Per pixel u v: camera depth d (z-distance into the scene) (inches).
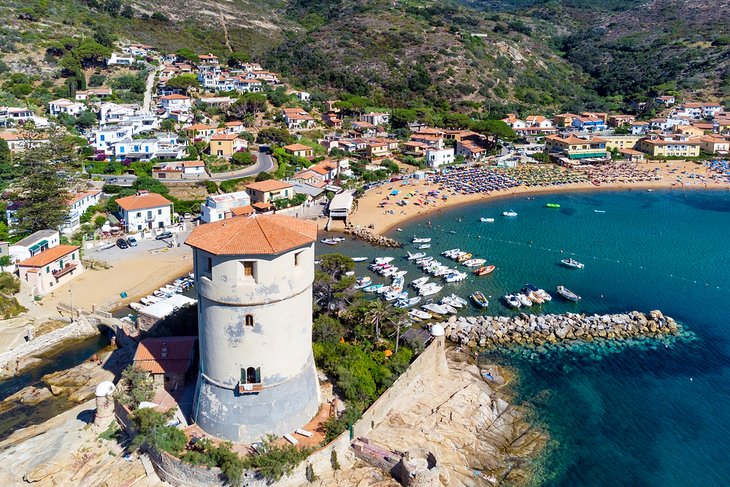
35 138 5241.1
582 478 1947.6
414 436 1953.7
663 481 1945.1
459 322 3068.4
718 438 2167.8
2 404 2240.4
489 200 6127.0
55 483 1688.0
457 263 4156.0
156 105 7775.6
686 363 2726.4
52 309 3090.6
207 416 1743.4
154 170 5462.6
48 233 3742.6
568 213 5669.3
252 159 6112.2
